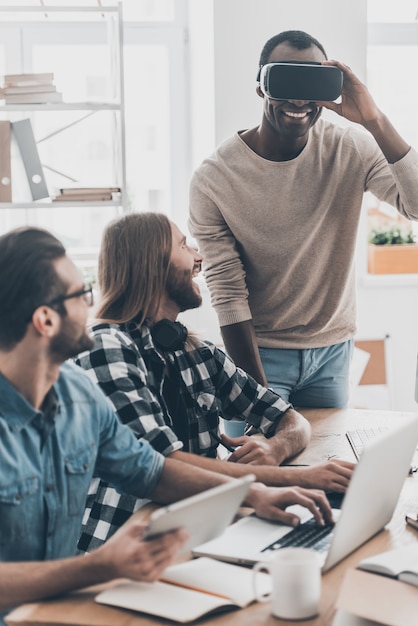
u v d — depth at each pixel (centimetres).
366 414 235
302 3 369
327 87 229
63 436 147
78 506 150
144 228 189
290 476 172
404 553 133
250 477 126
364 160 256
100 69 409
